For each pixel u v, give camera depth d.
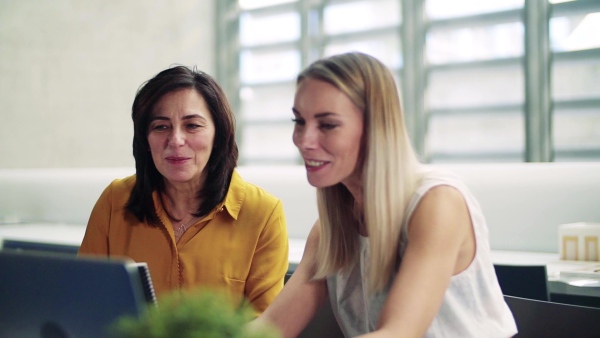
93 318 0.78
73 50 7.06
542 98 7.13
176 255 1.62
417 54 7.92
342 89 1.13
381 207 1.15
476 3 7.52
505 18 7.32
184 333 0.57
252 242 1.64
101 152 7.34
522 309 1.27
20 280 0.84
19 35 6.55
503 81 7.41
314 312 1.37
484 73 7.53
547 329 1.22
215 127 1.64
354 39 8.42
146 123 1.61
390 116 1.16
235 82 9.26
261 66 9.09
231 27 9.20
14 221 4.52
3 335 0.87
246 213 1.66
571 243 2.70
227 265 1.62
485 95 7.54
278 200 1.70
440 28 7.79
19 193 4.59
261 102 9.14
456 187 1.17
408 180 1.17
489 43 7.47
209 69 8.97
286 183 3.81
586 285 2.13
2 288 0.86
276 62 8.95
